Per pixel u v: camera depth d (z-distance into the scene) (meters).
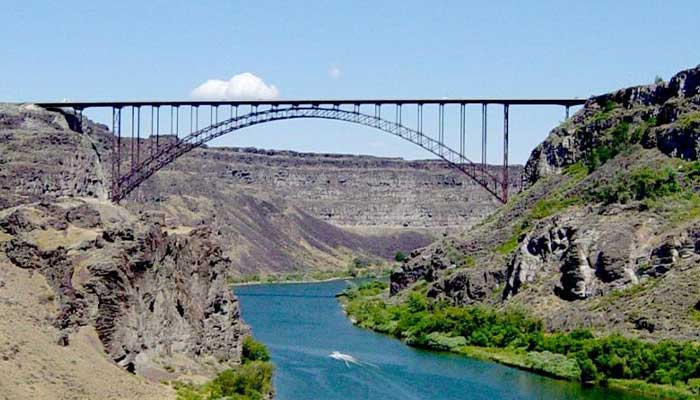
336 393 129.75
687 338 150.50
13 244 104.94
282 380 136.50
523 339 164.88
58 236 116.81
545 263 190.50
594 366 141.38
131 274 110.50
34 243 108.00
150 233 117.44
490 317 176.38
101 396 92.62
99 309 105.25
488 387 136.88
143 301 112.38
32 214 119.38
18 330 93.62
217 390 110.19
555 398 129.75
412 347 173.62
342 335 189.62
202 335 128.25
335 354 162.62
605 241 179.00
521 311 179.88
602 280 175.88
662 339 152.25
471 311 181.38
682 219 179.38
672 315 156.88
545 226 197.62
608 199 195.75
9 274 100.56
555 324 170.50
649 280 170.75
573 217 195.12
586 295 175.88
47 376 90.44
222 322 133.88
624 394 133.50
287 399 123.75
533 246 194.75
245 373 118.88
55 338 96.62
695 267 166.62
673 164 197.38
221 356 132.12
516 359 155.50
